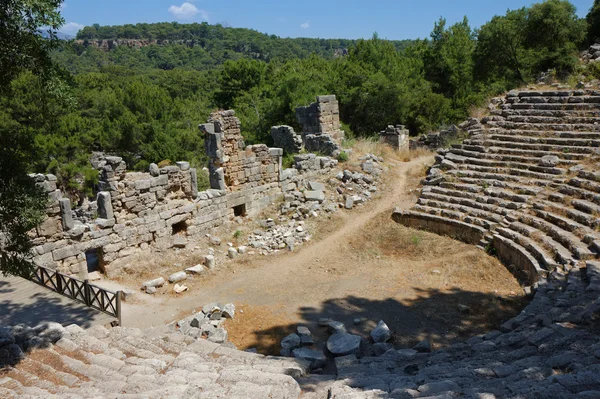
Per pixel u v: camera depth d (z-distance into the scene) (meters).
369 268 15.52
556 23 30.84
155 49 179.88
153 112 40.34
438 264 15.34
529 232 14.82
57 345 8.72
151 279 15.41
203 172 23.80
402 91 38.34
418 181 22.62
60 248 14.23
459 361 7.88
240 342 11.14
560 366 6.53
